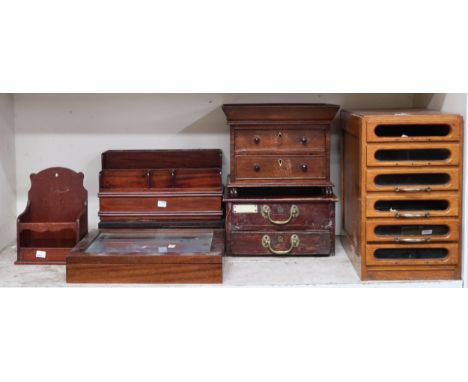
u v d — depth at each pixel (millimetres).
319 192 2398
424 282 2031
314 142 2221
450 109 2119
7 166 2463
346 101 2482
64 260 2227
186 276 2014
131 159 2422
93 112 2498
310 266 2162
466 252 2018
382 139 2008
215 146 2500
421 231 2084
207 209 2295
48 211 2342
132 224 2295
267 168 2229
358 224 2082
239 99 2480
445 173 2037
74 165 2520
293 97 2480
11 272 2146
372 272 2037
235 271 2115
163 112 2488
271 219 2221
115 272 2020
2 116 2422
